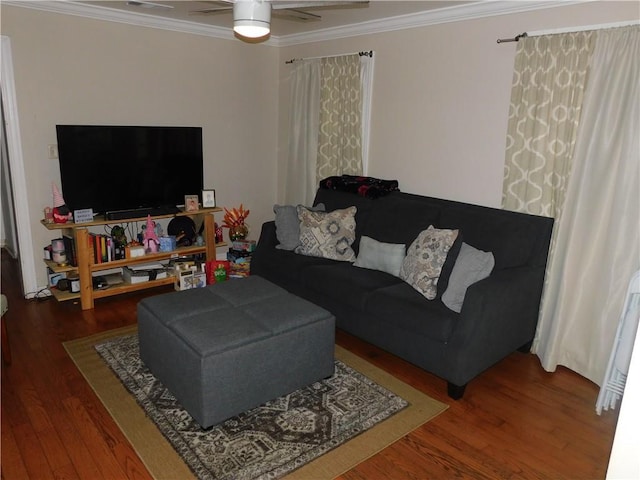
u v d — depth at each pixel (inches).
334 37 173.9
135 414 95.3
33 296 154.5
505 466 83.9
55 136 150.6
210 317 99.3
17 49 139.5
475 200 140.6
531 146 122.3
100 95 157.0
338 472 81.4
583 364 115.0
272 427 92.5
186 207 167.0
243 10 90.2
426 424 95.0
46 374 109.3
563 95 114.9
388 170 165.0
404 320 109.0
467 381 103.0
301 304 107.4
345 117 171.5
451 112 142.9
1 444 85.8
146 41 163.2
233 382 89.8
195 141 170.2
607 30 105.0
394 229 140.6
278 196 213.2
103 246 147.9
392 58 156.9
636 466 44.4
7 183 163.6
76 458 82.9
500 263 118.0
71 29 147.6
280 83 201.0
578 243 112.6
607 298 108.1
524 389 109.3
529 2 119.7
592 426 96.0
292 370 99.2
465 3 130.1
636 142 100.9
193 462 82.4
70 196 147.2
